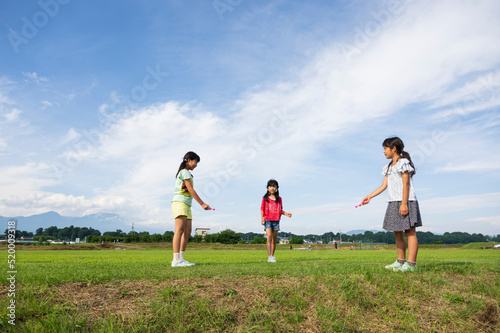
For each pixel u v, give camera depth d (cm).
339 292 320
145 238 6869
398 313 290
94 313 278
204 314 279
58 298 299
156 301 292
